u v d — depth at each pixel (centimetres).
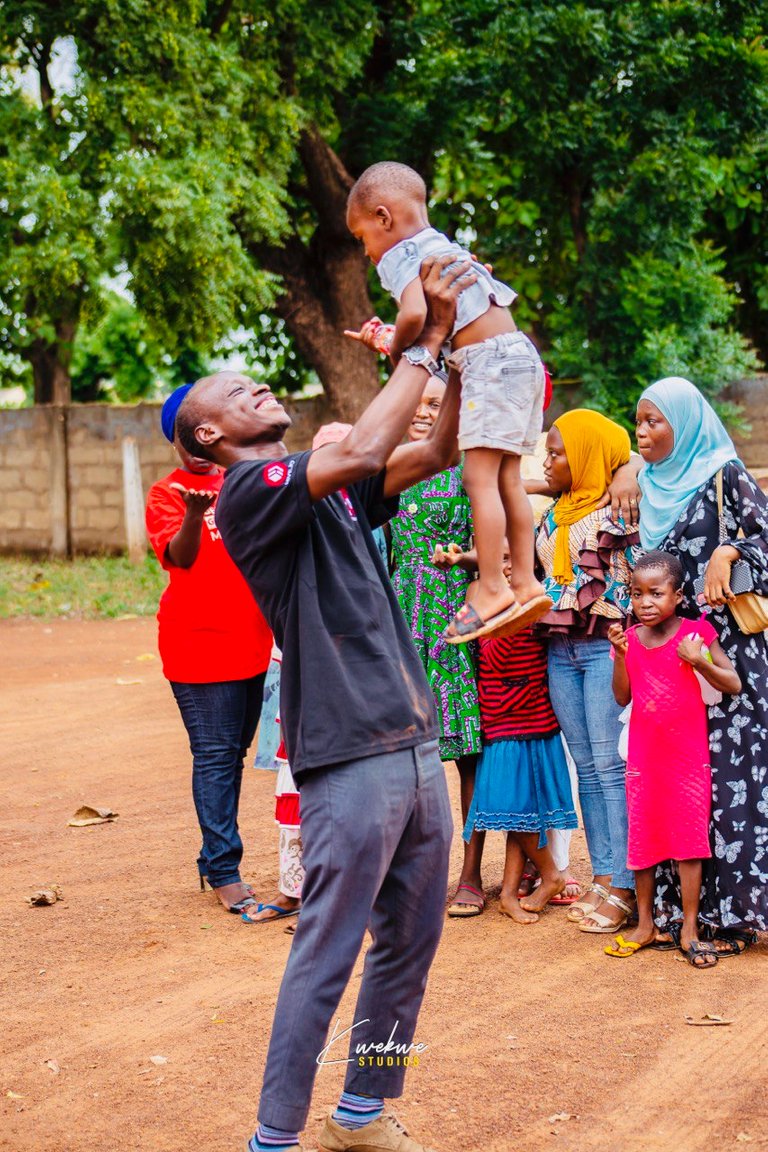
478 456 313
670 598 451
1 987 445
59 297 1481
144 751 808
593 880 512
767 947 467
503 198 1736
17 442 1906
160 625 529
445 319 298
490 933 491
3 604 1463
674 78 1531
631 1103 345
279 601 301
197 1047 391
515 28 1453
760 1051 374
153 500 517
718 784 452
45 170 1315
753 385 1644
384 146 1594
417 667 312
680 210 1594
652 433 475
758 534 458
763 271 1906
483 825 502
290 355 1923
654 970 445
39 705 952
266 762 526
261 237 1448
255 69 1402
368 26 1538
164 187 1270
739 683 451
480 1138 328
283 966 459
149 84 1326
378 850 291
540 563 515
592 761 502
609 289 1628
